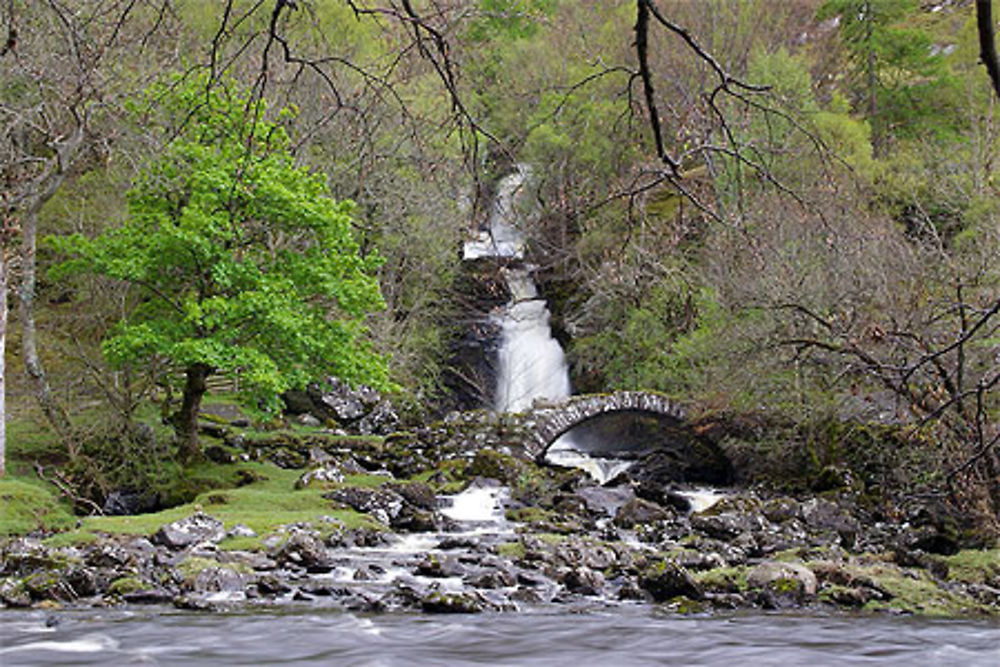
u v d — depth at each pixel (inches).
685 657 343.0
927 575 532.1
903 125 1605.6
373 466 970.7
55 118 698.8
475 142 173.2
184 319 815.7
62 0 263.4
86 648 344.5
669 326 1126.4
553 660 335.0
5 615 406.9
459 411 1422.2
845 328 646.5
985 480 578.2
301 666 320.8
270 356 840.3
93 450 844.0
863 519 802.2
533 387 1440.7
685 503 894.4
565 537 654.5
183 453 872.9
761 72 1133.1
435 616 414.6
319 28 182.1
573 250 642.2
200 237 792.9
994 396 600.4
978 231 892.6
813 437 965.2
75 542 576.4
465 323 1456.7
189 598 435.8
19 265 894.4
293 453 950.4
